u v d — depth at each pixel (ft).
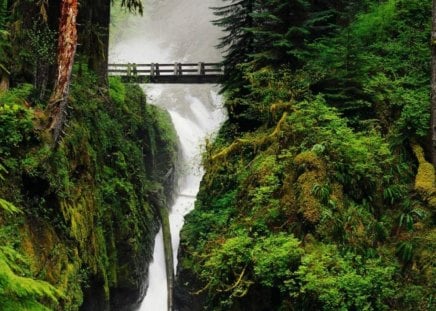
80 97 52.75
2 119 37.27
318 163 37.76
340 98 46.16
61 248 39.45
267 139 46.24
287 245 33.68
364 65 46.55
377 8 53.78
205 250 43.91
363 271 31.71
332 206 35.42
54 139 40.88
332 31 55.77
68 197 42.06
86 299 46.06
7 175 36.04
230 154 51.11
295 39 51.96
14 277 16.44
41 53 45.52
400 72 46.96
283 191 39.22
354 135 39.86
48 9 50.70
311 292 31.65
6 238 31.94
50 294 17.85
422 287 30.73
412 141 40.65
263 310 35.94
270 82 49.01
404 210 36.17
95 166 50.01
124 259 54.95
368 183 37.81
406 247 33.04
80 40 54.65
